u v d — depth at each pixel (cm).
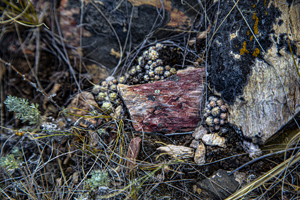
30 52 55
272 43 42
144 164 45
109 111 51
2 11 55
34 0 54
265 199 43
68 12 54
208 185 44
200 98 49
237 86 45
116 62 56
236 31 46
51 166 48
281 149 44
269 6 42
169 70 51
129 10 53
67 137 49
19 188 47
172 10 52
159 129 48
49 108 53
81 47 55
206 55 49
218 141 46
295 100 41
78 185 46
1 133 52
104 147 48
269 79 43
